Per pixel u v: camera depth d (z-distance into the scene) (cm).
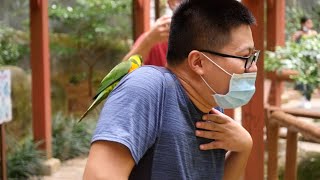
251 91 129
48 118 558
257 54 130
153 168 120
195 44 126
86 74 866
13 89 629
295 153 358
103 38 881
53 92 794
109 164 111
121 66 140
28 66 756
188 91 128
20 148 558
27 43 768
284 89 896
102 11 841
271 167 375
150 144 119
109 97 122
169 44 132
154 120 119
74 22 851
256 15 334
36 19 543
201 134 128
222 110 150
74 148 621
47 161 548
